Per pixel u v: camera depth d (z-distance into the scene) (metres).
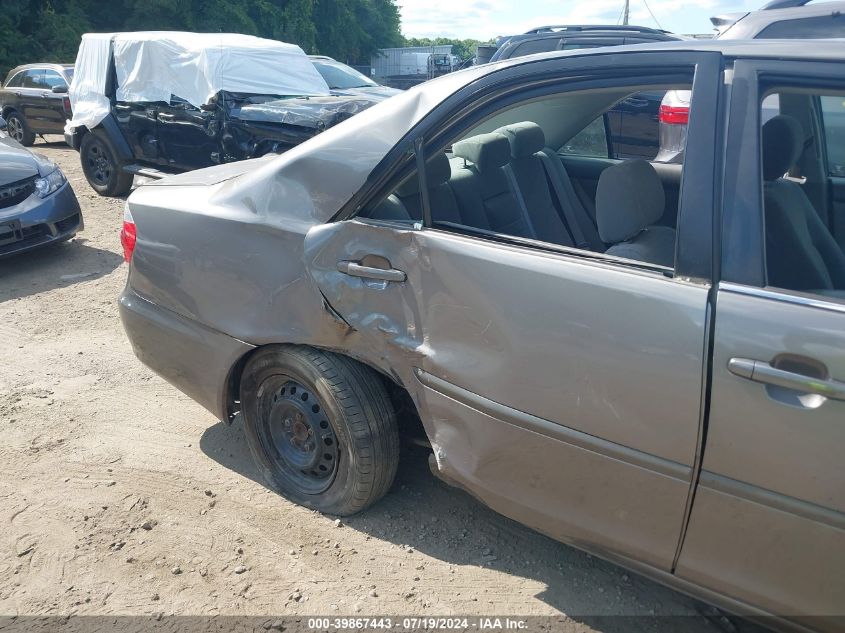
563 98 2.10
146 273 2.92
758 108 1.77
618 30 7.36
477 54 9.95
